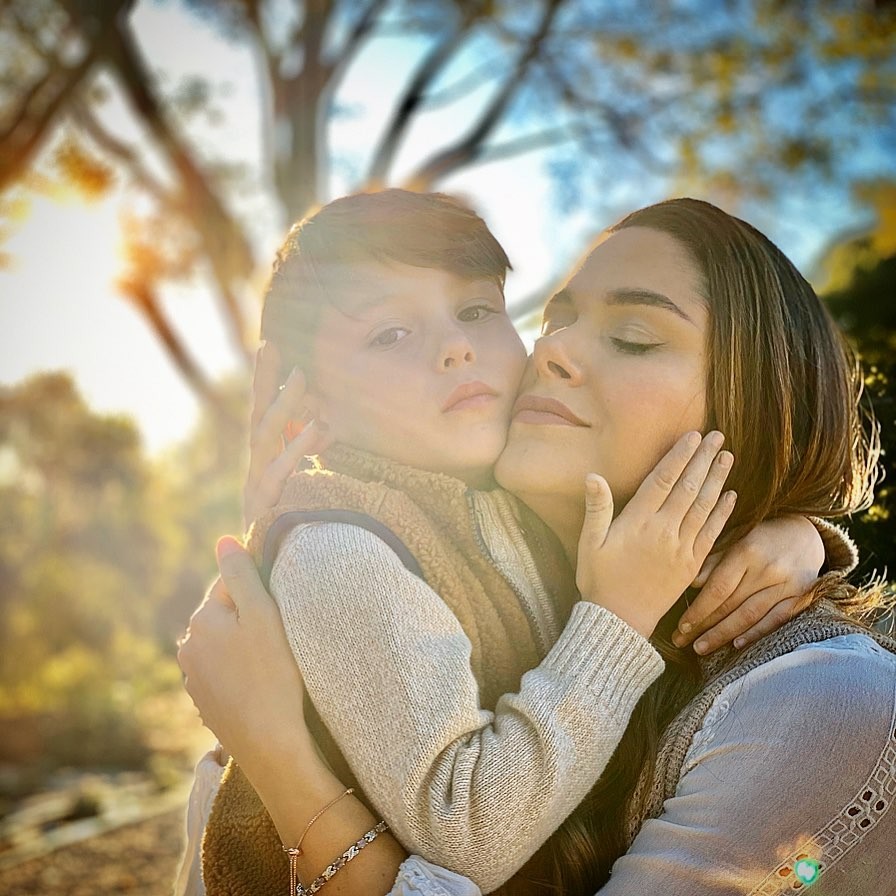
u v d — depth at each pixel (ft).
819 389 5.61
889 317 10.14
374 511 5.47
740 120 29.63
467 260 5.96
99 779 32.91
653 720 5.27
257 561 5.67
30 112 29.12
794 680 4.66
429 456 5.77
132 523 65.16
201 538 69.36
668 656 5.43
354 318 5.92
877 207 19.47
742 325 5.40
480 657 5.39
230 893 5.44
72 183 30.96
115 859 21.39
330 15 31.76
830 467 5.63
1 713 40.42
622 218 5.95
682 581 5.10
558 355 5.48
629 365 5.37
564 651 5.02
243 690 5.09
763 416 5.41
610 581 5.12
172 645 62.80
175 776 32.12
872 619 5.82
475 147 32.86
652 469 5.40
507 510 5.76
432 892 4.48
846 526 7.27
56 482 65.82
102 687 42.42
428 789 4.66
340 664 4.92
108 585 56.70
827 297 11.07
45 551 57.52
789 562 5.27
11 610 50.55
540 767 4.67
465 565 5.54
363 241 5.91
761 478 5.44
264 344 6.67
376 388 5.83
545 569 5.84
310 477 5.69
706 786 4.64
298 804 4.93
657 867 4.51
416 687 4.77
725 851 4.44
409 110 32.45
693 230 5.53
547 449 5.45
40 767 34.83
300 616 5.06
